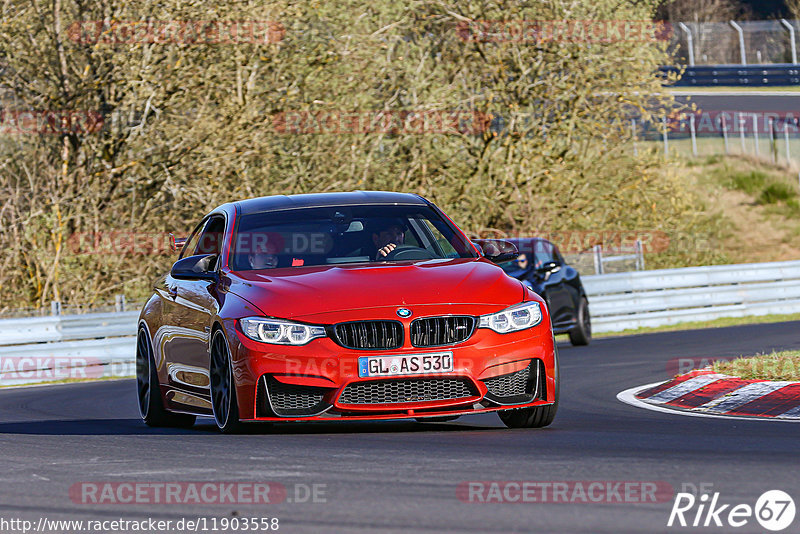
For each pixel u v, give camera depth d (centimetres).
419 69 8850
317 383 2470
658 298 8194
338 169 8388
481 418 3122
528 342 2583
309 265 2819
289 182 8325
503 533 1499
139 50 7850
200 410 2912
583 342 6419
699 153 18950
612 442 2364
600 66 9219
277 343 2506
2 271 7712
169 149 7875
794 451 2183
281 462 2162
